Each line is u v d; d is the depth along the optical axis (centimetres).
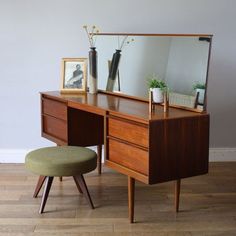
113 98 340
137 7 392
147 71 324
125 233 269
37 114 407
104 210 302
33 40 395
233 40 399
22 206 307
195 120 275
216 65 402
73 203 313
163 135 263
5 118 407
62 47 397
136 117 266
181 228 276
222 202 317
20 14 391
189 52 292
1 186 347
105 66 362
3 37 393
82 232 270
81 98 338
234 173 382
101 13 393
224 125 413
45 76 402
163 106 304
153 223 283
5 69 399
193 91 288
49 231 271
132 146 272
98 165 378
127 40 340
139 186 349
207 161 286
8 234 267
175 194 304
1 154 410
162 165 265
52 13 392
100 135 356
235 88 408
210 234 268
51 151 306
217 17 395
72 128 338
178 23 395
